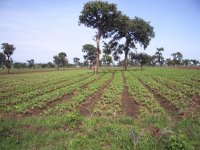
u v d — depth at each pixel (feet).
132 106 58.85
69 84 112.16
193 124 37.06
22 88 97.04
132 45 261.24
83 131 36.11
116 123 39.40
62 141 31.81
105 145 30.68
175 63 488.02
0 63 225.97
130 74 179.11
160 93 76.07
